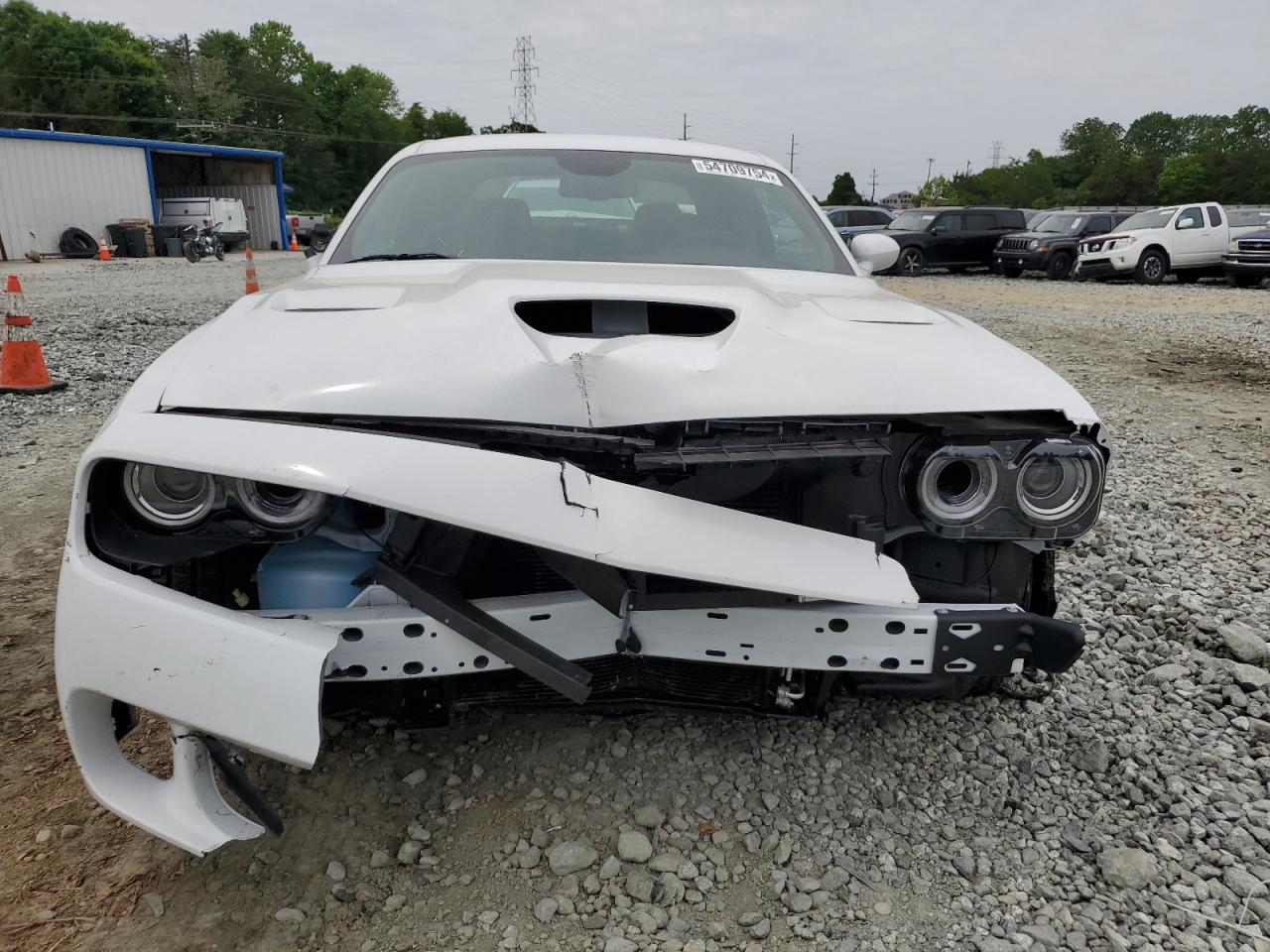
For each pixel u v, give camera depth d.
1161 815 2.29
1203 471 5.45
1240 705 2.78
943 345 2.17
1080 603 3.50
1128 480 5.23
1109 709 2.76
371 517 1.93
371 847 2.12
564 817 2.22
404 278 2.57
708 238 3.11
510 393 1.83
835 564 1.84
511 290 2.21
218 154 32.69
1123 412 7.11
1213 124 120.25
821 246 3.26
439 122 99.25
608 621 1.94
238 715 1.65
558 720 2.62
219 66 77.75
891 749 2.53
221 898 1.95
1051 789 2.38
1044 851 2.15
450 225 3.09
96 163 28.44
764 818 2.24
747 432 1.91
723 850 2.13
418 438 1.71
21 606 3.34
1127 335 11.05
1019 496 1.93
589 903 1.96
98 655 1.69
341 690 2.06
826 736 2.57
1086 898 2.01
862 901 1.99
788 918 1.94
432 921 1.91
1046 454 1.91
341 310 2.15
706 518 1.81
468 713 2.64
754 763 2.45
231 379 1.84
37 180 26.86
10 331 7.02
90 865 2.05
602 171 3.31
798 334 2.11
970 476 1.96
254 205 35.84
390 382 1.82
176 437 1.68
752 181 3.44
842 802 2.30
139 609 1.68
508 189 3.21
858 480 2.00
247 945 1.83
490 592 2.13
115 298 13.42
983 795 2.35
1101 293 16.86
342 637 1.80
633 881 2.01
